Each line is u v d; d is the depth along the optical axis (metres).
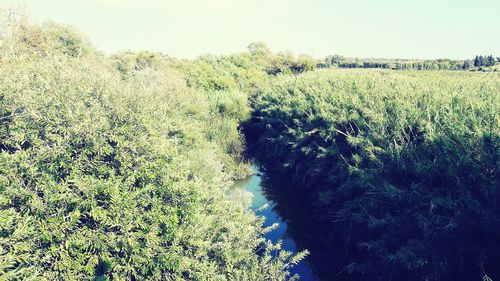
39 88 12.85
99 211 8.43
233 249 10.47
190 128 21.67
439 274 11.48
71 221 8.30
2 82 12.78
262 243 17.12
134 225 9.12
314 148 24.22
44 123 10.70
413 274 12.76
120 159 10.28
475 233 11.52
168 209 9.69
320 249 18.31
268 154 35.28
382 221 13.39
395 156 14.52
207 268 9.21
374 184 14.94
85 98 12.56
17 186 8.49
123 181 10.39
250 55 77.75
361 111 20.28
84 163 9.94
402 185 14.34
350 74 33.53
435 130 13.66
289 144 29.42
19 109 12.02
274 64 71.19
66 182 8.83
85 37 38.97
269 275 10.33
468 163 11.35
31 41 25.52
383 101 20.12
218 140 31.70
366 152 15.95
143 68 42.38
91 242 8.50
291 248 18.56
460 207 11.50
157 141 11.84
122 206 8.84
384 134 15.90
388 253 13.17
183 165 12.19
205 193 11.43
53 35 34.62
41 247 8.34
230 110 41.25
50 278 7.98
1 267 6.63
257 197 25.66
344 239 18.05
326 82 31.16
